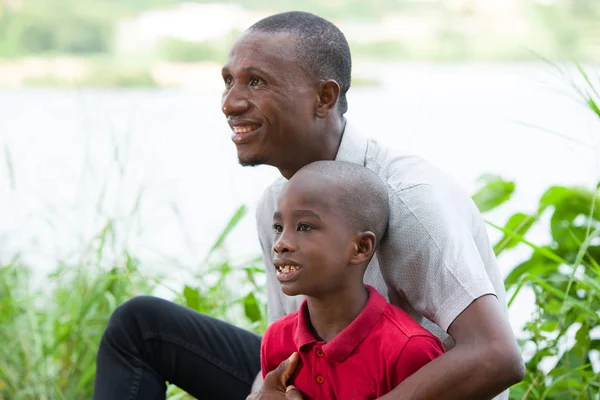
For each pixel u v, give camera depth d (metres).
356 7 19.36
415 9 19.25
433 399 2.66
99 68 17.12
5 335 4.88
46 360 4.64
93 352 4.65
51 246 5.33
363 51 19.17
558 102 9.96
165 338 3.34
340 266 2.82
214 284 4.74
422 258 2.84
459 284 2.78
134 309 3.34
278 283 3.39
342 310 2.86
